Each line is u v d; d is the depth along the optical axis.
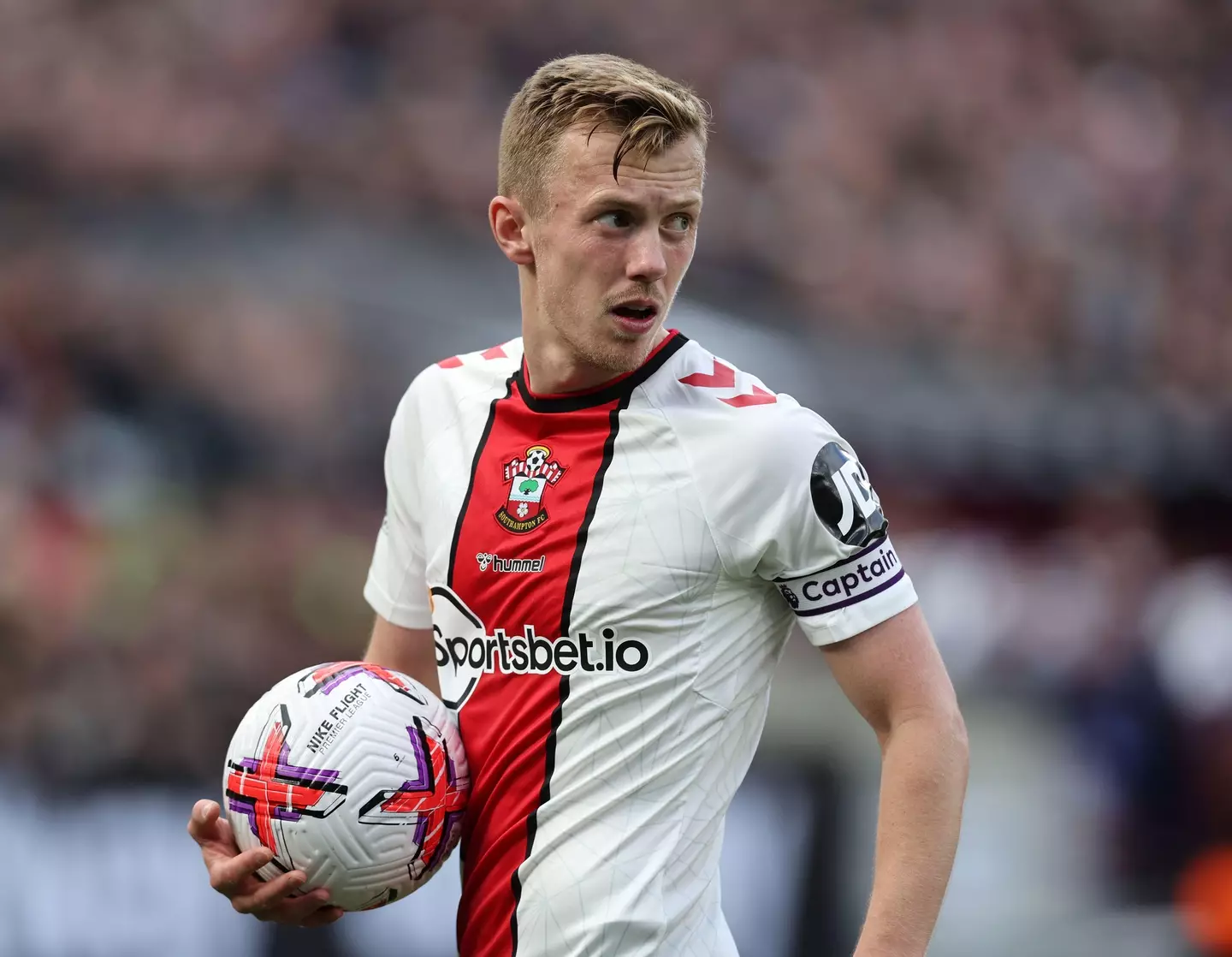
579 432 10.21
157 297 38.25
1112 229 62.22
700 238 50.09
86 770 25.61
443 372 11.27
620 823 9.81
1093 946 28.92
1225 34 70.31
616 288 9.64
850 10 61.59
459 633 10.50
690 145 9.70
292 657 33.22
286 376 38.00
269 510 35.75
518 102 10.28
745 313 46.53
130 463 35.34
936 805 9.56
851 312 51.28
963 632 39.97
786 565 9.83
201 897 23.72
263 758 10.09
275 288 39.22
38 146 42.28
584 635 9.86
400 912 23.06
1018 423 44.59
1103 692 40.00
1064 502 44.56
